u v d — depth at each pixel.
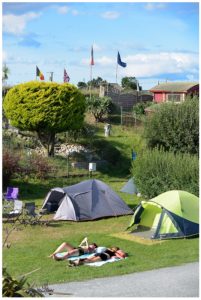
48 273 15.38
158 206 21.48
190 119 33.25
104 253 17.44
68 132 40.47
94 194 25.97
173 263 15.81
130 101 55.88
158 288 12.60
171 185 26.95
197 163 26.41
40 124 35.50
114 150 39.56
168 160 27.83
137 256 17.91
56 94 35.31
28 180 31.73
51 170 33.97
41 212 25.56
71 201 25.14
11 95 35.78
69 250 18.09
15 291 9.34
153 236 20.81
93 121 45.41
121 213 26.08
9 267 16.30
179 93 58.84
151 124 34.50
